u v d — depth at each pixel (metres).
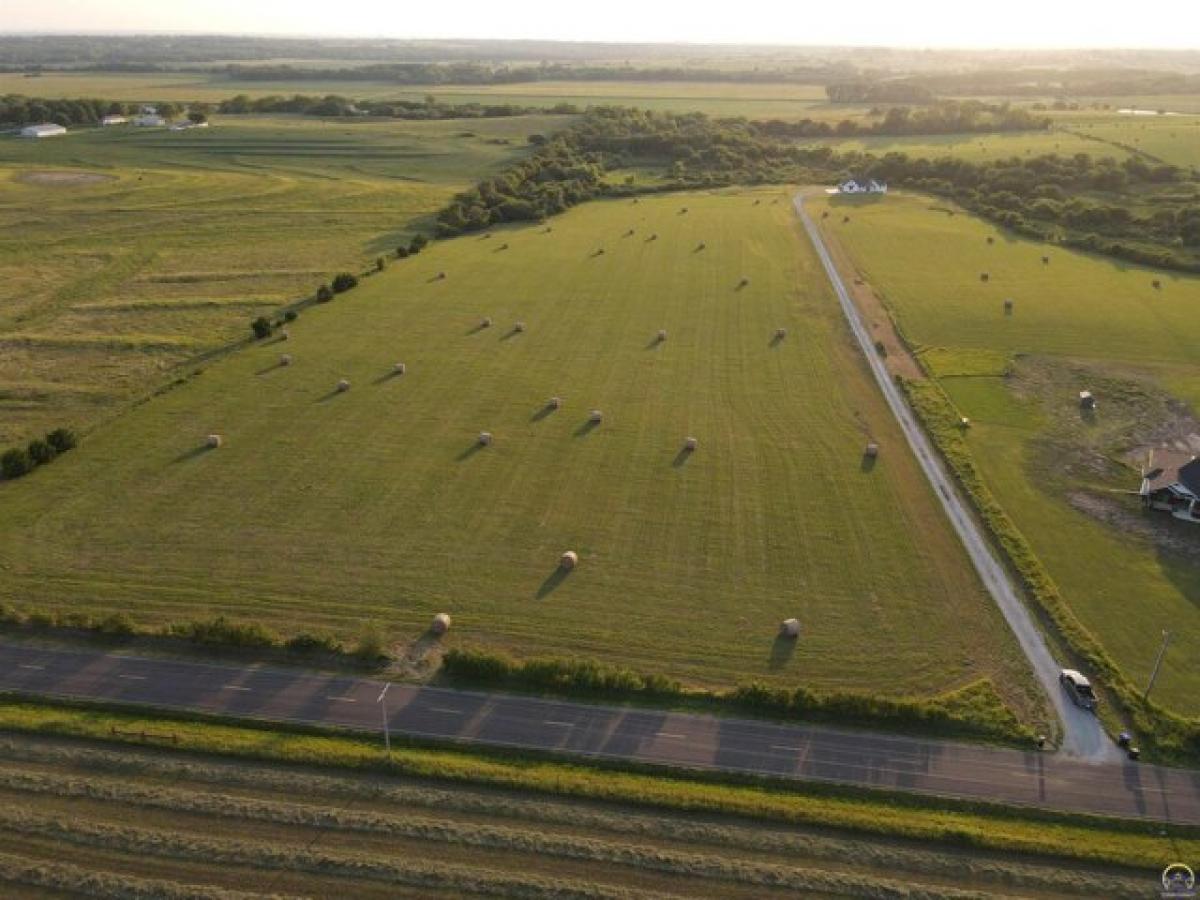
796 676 45.44
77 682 44.75
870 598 51.31
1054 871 35.16
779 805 37.97
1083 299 101.88
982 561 54.88
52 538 56.06
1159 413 74.25
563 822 37.25
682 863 35.25
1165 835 36.91
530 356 86.06
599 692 44.34
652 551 55.59
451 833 36.50
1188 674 45.66
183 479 63.41
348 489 62.25
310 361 84.88
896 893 34.19
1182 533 57.81
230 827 36.91
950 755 40.75
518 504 60.66
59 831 36.66
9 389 78.50
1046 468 65.81
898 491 62.72
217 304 101.06
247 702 43.59
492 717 42.78
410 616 49.47
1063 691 44.59
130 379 81.12
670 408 75.06
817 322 95.00
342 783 38.97
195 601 50.41
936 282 108.31
